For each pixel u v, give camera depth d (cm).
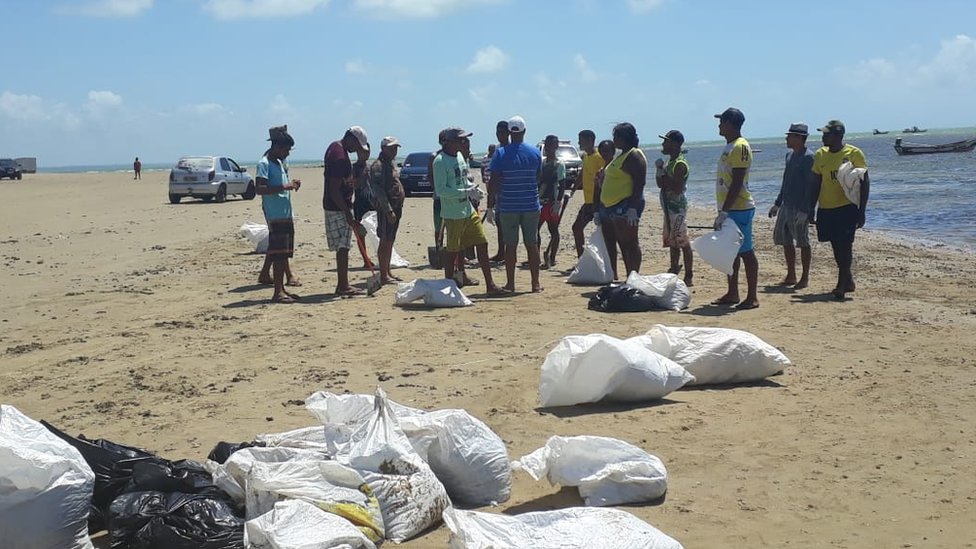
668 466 591
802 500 537
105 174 9781
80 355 922
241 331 1014
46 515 450
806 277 1260
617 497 534
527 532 443
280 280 1197
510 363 849
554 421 684
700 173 6569
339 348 921
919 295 1200
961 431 652
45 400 765
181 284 1386
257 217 2680
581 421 683
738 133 1085
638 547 434
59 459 461
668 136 1270
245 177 3644
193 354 912
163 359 895
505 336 962
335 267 1554
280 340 963
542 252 1734
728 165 1078
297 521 442
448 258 1222
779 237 1269
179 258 1719
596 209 1354
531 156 1224
